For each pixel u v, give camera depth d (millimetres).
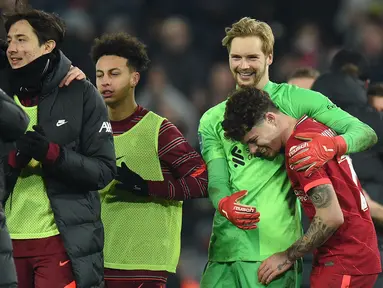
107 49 20438
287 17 49375
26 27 18438
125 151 20469
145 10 47469
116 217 20391
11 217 18531
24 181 18578
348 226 18844
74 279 18578
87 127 18719
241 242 19781
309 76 25750
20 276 18625
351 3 49094
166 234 20531
